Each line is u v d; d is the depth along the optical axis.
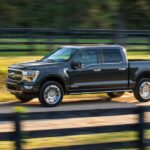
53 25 59.28
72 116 10.61
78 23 59.84
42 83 20.52
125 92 24.47
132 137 13.76
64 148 10.81
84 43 33.84
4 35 31.80
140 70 22.44
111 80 21.83
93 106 20.70
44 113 10.41
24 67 20.53
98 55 21.67
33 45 32.16
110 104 21.55
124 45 34.00
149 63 22.69
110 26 61.19
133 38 34.25
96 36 33.72
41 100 20.36
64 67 20.88
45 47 33.38
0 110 19.28
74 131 10.72
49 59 21.73
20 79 20.62
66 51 21.62
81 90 21.28
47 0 60.59
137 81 22.44
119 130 11.02
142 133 11.11
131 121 16.64
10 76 21.34
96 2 61.19
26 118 10.27
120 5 63.31
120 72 21.98
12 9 59.00
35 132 10.42
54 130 10.57
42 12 59.81
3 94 23.59
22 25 58.88
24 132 10.31
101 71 21.59
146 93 22.61
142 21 64.06
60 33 32.91
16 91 20.89
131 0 64.06
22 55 32.09
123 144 11.11
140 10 64.38
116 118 17.31
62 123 16.23
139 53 35.16
